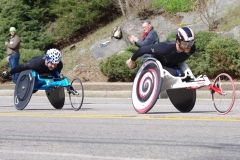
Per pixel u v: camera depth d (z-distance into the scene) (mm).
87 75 34062
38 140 11156
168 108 18609
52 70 18250
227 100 15375
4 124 13953
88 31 40625
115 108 19344
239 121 13281
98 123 13609
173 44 14828
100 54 35844
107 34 38156
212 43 29312
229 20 33562
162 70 14969
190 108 16109
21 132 12383
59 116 15539
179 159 8797
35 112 17250
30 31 39875
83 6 39719
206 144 10055
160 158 8906
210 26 33531
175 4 35625
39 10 40344
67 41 40625
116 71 31453
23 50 36812
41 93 29281
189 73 15281
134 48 32438
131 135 11406
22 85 18406
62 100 18875
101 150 9805
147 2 36125
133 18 35906
